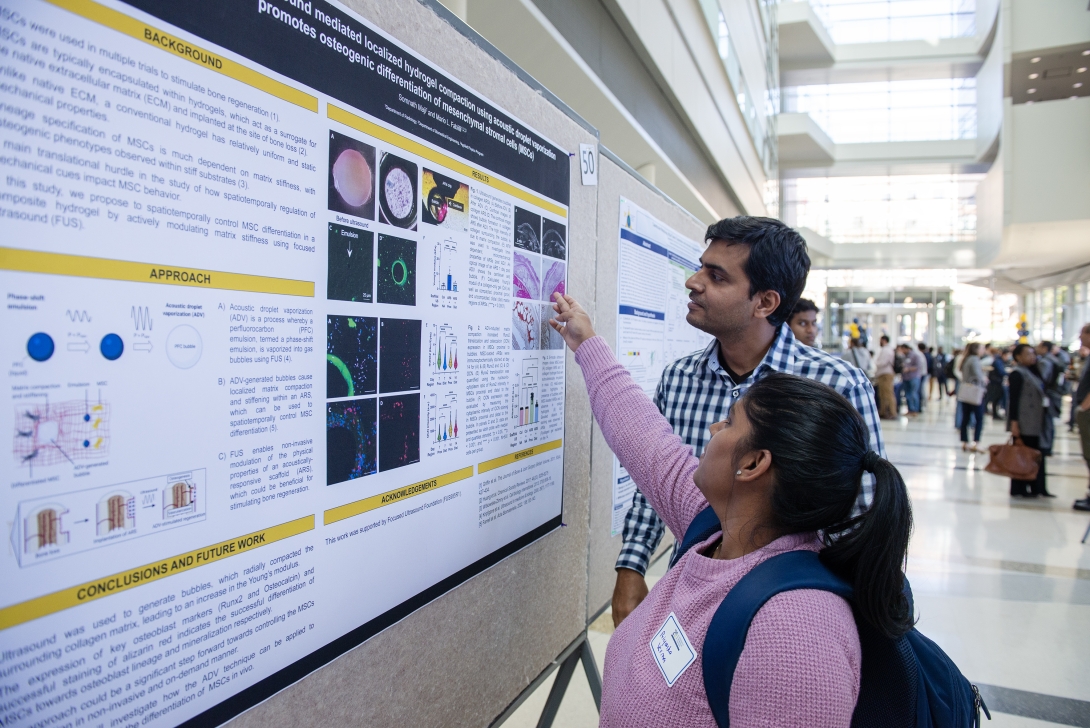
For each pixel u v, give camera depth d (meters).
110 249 0.51
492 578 1.15
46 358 0.47
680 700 0.68
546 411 1.33
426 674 0.96
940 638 2.69
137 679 0.55
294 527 0.71
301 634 0.72
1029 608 3.00
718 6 6.19
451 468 1.00
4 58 0.44
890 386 10.27
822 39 14.87
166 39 0.55
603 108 3.20
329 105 0.73
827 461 0.70
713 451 0.80
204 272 0.59
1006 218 11.18
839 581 0.68
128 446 0.53
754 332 1.26
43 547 0.47
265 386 0.66
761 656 0.60
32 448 0.47
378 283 0.82
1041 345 10.02
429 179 0.92
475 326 1.05
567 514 1.46
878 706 0.68
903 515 0.68
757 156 10.16
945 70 16.09
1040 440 5.07
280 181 0.67
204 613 0.60
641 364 2.15
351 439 0.79
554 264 1.34
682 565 0.84
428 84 0.91
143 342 0.54
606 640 2.57
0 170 0.44
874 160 16.94
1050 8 10.98
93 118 0.49
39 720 0.47
